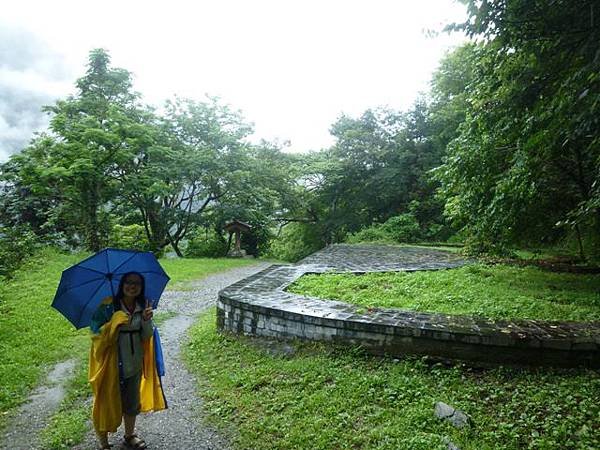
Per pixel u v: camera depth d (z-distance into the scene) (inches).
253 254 1107.9
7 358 254.8
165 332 325.4
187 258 904.9
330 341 229.0
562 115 204.1
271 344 248.8
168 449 155.9
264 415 172.7
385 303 279.9
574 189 351.3
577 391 166.2
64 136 726.5
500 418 154.6
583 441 135.8
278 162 1064.8
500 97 248.1
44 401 204.4
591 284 341.4
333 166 1006.4
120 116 747.4
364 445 144.7
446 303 279.1
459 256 551.5
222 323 294.2
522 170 281.0
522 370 189.6
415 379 187.2
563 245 528.1
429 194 933.2
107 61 829.8
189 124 946.1
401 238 874.8
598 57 176.4
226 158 946.1
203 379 220.5
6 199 791.1
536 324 212.2
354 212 1038.4
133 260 163.2
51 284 466.9
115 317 149.2
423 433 146.4
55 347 280.7
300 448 147.3
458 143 348.2
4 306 371.9
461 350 199.0
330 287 337.4
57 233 754.8
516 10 195.9
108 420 147.3
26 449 161.3
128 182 791.1
